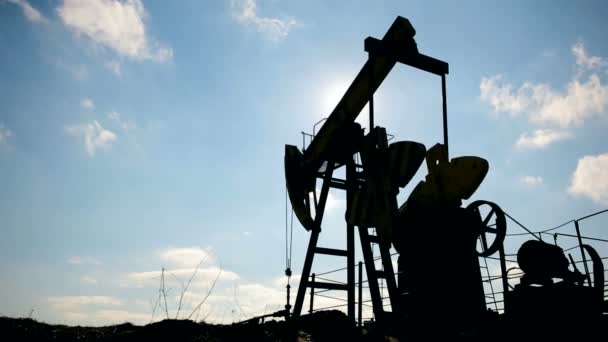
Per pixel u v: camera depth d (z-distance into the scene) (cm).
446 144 1049
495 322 848
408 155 1095
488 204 933
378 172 1094
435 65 1116
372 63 1148
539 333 775
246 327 1083
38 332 1066
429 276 913
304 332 1027
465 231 940
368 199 1109
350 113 1270
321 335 997
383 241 1036
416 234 962
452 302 881
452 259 916
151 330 1073
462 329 845
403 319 939
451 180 993
